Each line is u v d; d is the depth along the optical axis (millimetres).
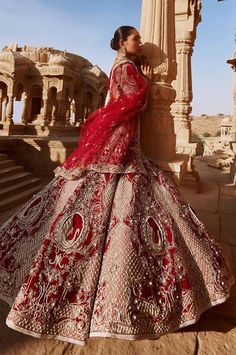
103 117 1768
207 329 1645
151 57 2543
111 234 1518
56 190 1794
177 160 2891
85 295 1381
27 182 5957
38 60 15711
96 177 1692
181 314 1454
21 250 1684
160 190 1778
